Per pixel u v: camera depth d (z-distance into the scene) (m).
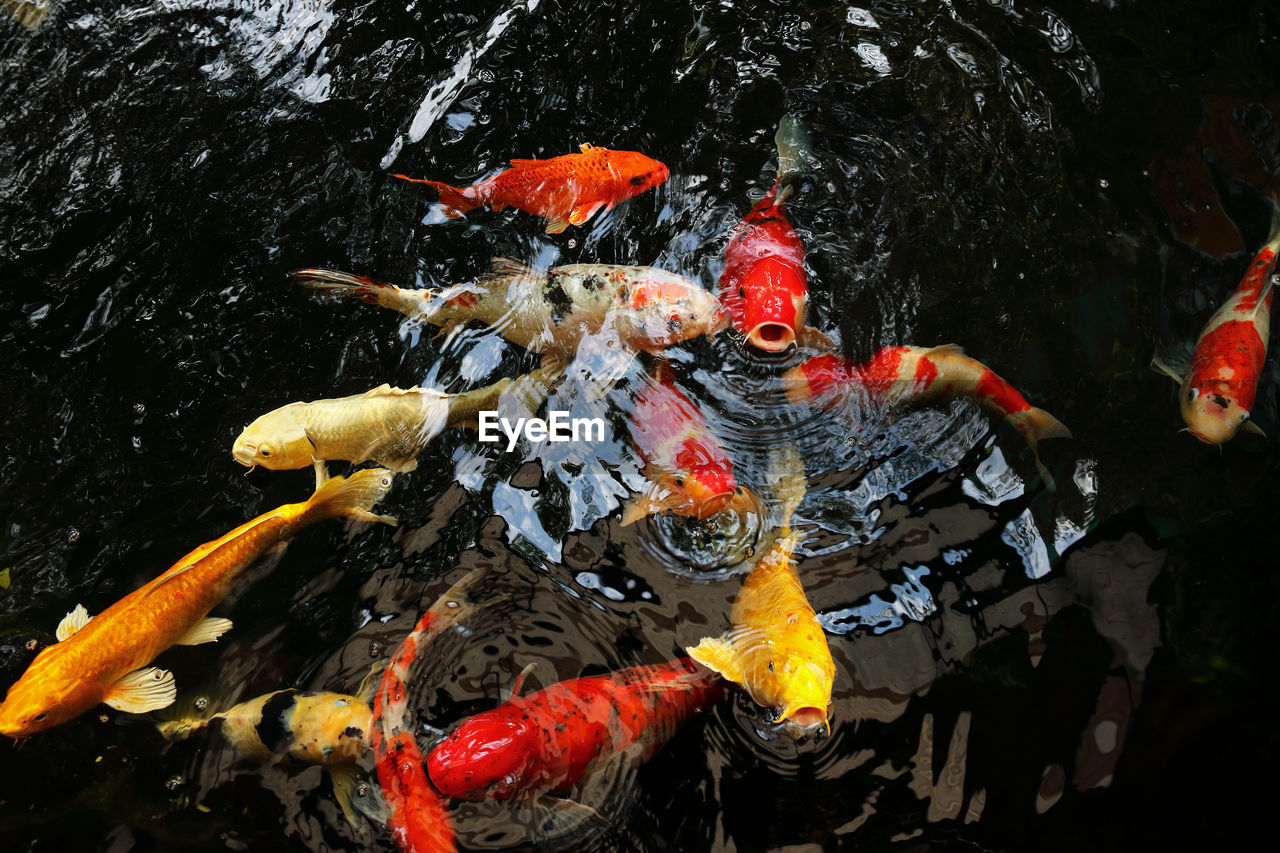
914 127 2.11
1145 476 1.77
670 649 1.65
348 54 2.22
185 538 1.77
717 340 1.89
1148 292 1.92
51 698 1.58
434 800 1.53
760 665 1.57
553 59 2.20
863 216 2.01
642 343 1.89
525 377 1.87
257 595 1.72
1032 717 1.60
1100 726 1.59
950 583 1.69
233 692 1.64
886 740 1.58
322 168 2.09
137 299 1.96
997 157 2.06
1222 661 1.63
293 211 2.04
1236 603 1.67
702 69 2.18
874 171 2.05
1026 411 1.80
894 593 1.68
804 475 1.78
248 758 1.59
